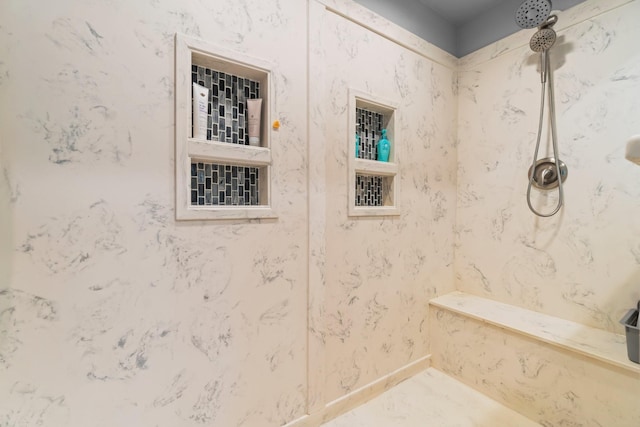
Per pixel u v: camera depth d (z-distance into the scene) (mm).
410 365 1493
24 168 668
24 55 660
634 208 1124
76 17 706
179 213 844
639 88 1102
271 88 1001
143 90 787
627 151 652
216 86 969
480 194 1605
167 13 812
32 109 670
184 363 875
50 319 700
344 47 1198
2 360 658
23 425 681
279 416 1065
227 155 920
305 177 1100
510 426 1179
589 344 1098
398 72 1393
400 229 1437
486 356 1360
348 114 1215
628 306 1142
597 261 1217
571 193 1282
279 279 1051
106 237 756
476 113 1613
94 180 739
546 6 1142
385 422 1197
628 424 970
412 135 1466
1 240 651
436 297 1619
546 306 1371
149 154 802
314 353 1138
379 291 1361
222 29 899
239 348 973
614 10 1146
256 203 1052
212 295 917
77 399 734
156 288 826
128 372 795
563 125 1298
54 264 701
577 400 1085
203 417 910
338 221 1207
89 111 727
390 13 1358
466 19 1630
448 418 1221
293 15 1049
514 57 1452
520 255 1456
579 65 1242
